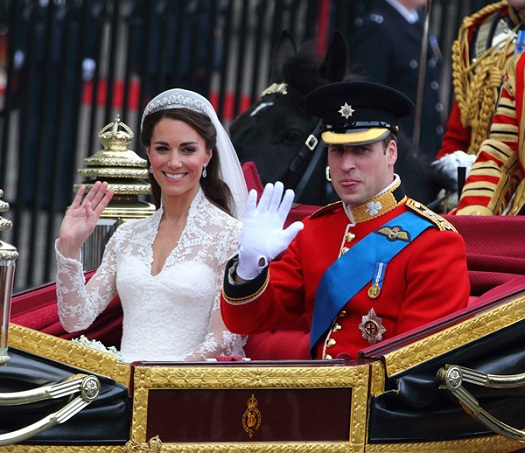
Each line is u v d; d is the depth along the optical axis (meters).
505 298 16.30
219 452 14.69
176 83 37.75
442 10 38.94
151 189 19.50
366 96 16.80
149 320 17.94
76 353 14.33
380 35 30.47
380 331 16.59
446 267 16.42
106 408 14.38
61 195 40.69
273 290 16.70
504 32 24.09
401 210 17.05
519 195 20.97
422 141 29.97
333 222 17.47
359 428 15.14
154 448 14.43
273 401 14.91
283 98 22.89
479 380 15.62
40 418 14.16
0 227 13.91
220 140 18.55
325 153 22.64
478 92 24.16
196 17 38.09
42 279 38.69
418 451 15.57
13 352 14.06
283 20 39.00
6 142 38.50
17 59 40.25
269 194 15.96
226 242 18.08
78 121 38.06
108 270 18.67
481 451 16.20
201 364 14.80
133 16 38.22
